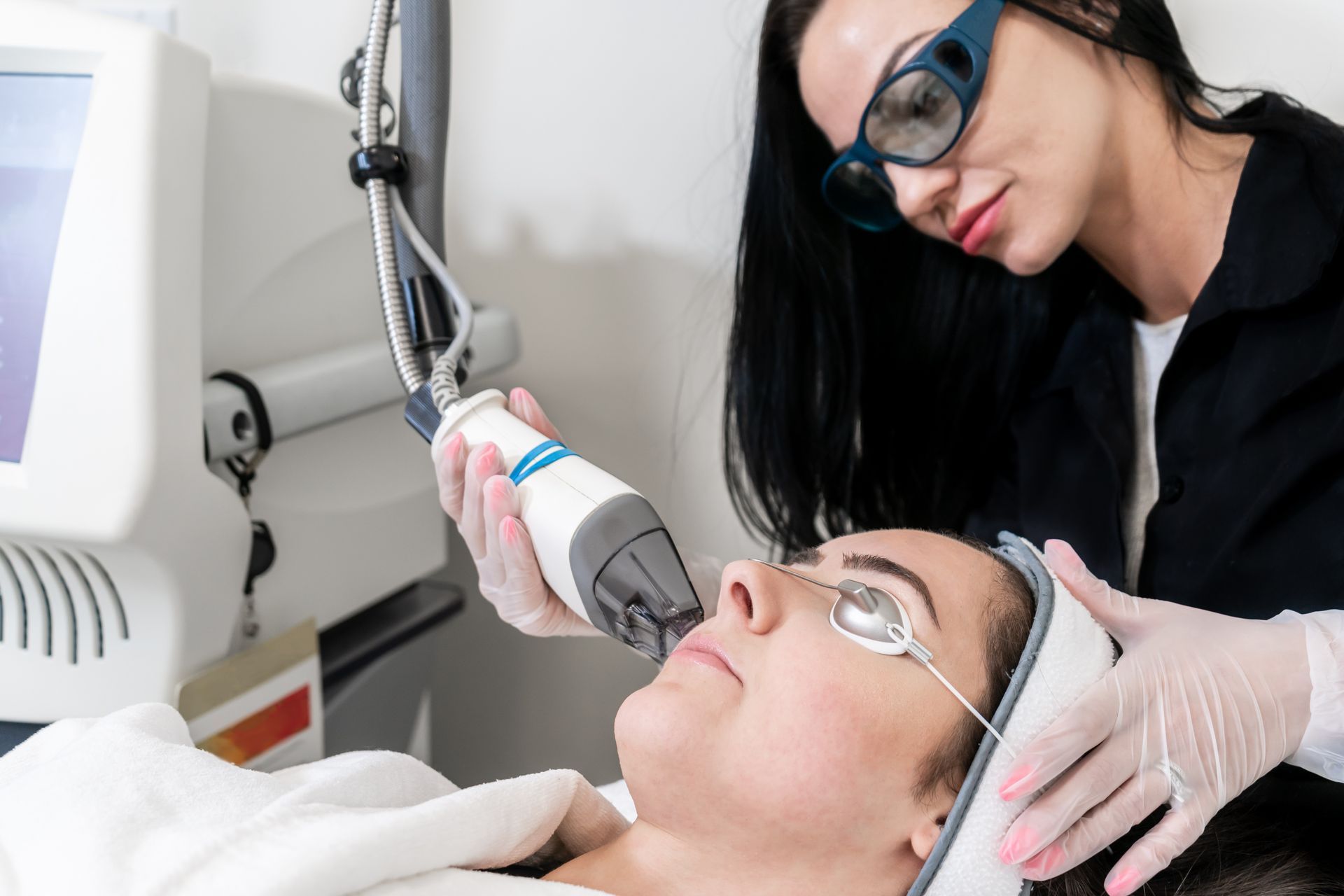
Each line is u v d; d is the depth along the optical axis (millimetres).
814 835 677
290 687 1040
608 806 832
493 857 740
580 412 1460
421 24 910
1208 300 1016
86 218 853
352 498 1143
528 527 823
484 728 1580
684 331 1392
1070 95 984
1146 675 743
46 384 856
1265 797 903
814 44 1048
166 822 682
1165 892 785
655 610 792
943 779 694
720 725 683
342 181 1081
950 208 1067
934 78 957
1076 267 1204
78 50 869
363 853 626
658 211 1362
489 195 1421
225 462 988
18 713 985
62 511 853
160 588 903
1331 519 926
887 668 690
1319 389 958
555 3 1323
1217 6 1116
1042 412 1250
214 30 1438
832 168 1115
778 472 1320
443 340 972
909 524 1357
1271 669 778
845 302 1260
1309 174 963
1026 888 694
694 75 1301
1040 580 780
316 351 1097
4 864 637
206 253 962
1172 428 1075
